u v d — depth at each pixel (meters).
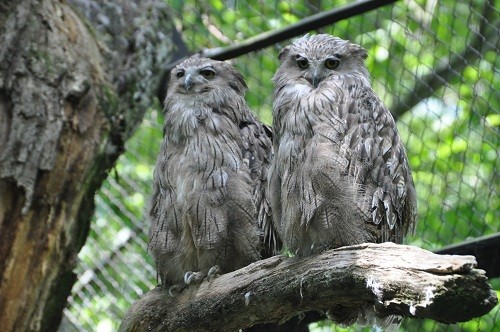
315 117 8.58
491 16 13.00
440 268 6.05
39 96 6.88
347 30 13.55
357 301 7.27
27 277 6.58
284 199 8.70
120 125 7.57
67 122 6.89
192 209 9.63
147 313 8.77
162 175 9.96
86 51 7.38
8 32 7.11
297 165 8.56
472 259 5.90
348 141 8.50
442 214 12.53
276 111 9.05
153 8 13.54
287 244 8.82
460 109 13.52
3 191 6.57
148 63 12.70
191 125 9.97
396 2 12.80
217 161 9.77
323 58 9.38
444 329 13.05
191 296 8.57
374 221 8.40
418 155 13.30
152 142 15.86
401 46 13.59
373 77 13.62
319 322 12.97
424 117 13.94
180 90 10.37
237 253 9.75
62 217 6.77
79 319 14.55
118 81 11.91
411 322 13.10
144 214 10.56
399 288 6.35
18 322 6.53
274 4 14.93
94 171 7.03
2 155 6.65
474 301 5.85
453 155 12.91
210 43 14.89
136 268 14.91
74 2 12.41
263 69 14.11
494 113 13.28
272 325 11.66
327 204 8.41
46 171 6.69
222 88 10.44
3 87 6.88
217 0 14.98
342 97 8.80
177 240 9.78
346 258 7.12
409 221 9.23
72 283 6.90
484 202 12.99
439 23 13.15
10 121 6.80
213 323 8.41
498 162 13.02
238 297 8.06
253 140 10.34
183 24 14.97
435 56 12.70
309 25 12.34
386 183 8.61
